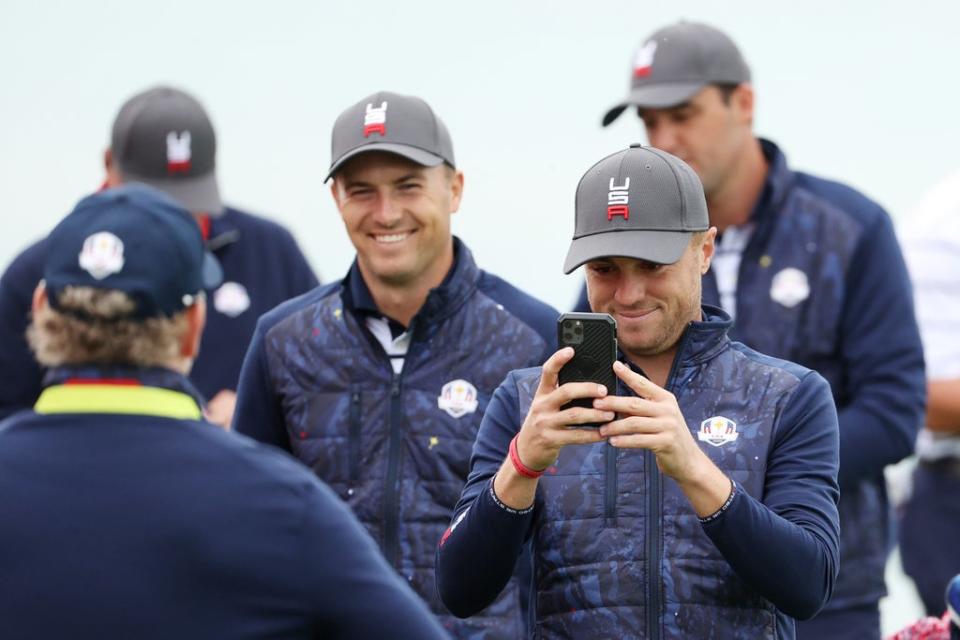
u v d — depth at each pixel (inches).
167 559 428.5
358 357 713.0
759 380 557.9
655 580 542.0
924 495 897.5
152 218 450.3
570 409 512.4
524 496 530.9
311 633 438.9
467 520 542.9
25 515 430.9
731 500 513.0
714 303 834.2
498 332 713.0
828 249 826.8
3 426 448.5
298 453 716.0
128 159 869.2
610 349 516.7
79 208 453.1
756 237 832.3
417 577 692.7
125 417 442.6
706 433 553.0
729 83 836.6
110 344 443.2
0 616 424.8
